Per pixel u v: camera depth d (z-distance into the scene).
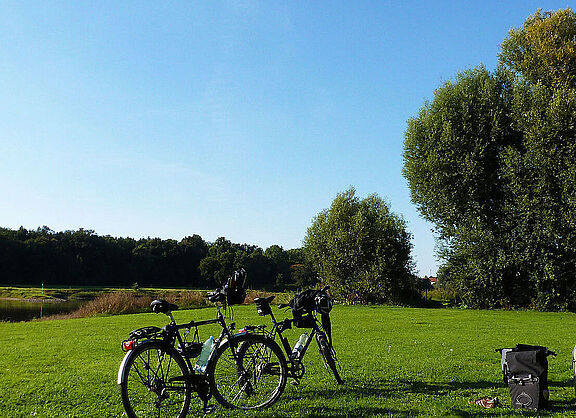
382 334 12.81
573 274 24.09
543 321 17.73
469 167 25.64
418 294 30.28
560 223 23.05
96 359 8.57
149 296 24.61
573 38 26.67
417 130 28.58
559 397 5.92
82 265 95.69
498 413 5.16
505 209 25.16
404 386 6.44
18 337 11.93
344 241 30.08
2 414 5.18
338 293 30.33
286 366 5.71
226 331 5.52
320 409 5.27
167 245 108.44
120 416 5.07
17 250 89.69
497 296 25.97
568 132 23.42
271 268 101.06
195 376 5.07
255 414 5.16
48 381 6.71
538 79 27.09
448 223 27.23
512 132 26.61
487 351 9.79
